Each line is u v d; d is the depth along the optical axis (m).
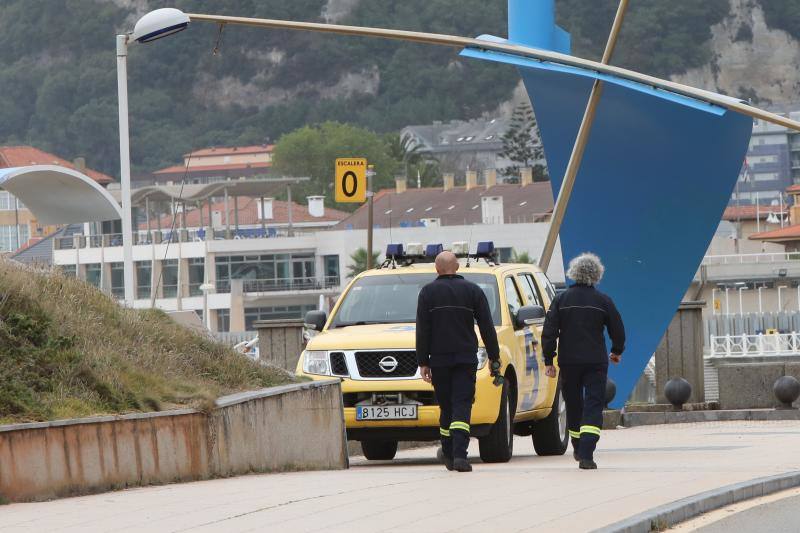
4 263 32.75
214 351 35.94
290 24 55.00
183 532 20.28
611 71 55.50
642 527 21.36
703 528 22.61
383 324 37.59
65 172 56.50
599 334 31.11
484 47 57.47
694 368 65.44
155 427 27.92
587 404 30.94
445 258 30.88
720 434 47.41
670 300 63.50
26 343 29.00
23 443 24.61
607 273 63.69
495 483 26.98
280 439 32.31
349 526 20.88
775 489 27.86
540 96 60.53
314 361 36.38
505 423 35.72
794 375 63.66
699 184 61.56
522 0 58.72
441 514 22.22
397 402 35.50
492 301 37.56
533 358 38.50
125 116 59.69
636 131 60.53
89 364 29.39
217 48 56.22
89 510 22.88
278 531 20.38
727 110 58.16
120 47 59.25
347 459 34.88
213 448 29.59
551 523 21.22
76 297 34.19
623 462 34.81
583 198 63.00
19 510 23.08
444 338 30.44
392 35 55.28
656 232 62.97
